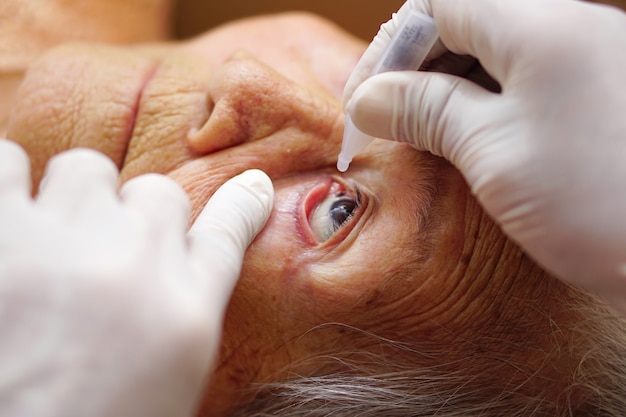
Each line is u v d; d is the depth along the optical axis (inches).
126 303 10.3
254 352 13.6
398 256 12.8
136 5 20.7
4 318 10.2
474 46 11.9
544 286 12.9
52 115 14.2
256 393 14.1
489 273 12.8
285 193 13.4
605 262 11.2
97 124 14.0
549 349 13.1
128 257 10.5
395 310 12.9
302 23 17.0
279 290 13.0
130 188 11.4
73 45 15.1
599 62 11.2
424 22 12.2
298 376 13.6
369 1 25.4
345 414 13.6
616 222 11.1
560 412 13.3
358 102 12.1
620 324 13.5
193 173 13.4
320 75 16.1
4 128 16.8
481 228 12.8
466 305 12.9
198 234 11.8
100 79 14.3
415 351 13.2
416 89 12.0
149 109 13.9
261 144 13.5
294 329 13.3
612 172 11.1
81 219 10.8
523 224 11.4
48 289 10.3
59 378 10.2
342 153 12.8
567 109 11.2
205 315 10.7
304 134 13.5
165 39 22.4
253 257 12.9
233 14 25.8
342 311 13.0
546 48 11.3
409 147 13.3
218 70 13.7
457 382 13.3
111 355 10.3
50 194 11.0
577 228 11.2
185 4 25.6
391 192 13.1
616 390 13.5
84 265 10.4
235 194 12.4
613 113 11.1
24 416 10.1
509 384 13.2
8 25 17.7
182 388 10.6
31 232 10.6
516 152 11.3
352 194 13.5
